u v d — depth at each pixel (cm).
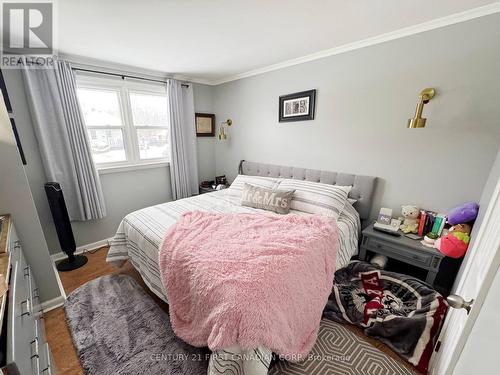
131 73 280
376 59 200
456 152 174
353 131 227
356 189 229
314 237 151
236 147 354
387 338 144
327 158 253
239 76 317
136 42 200
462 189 175
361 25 175
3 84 196
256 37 195
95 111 266
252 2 142
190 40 199
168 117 314
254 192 230
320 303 138
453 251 158
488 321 50
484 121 160
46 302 171
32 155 220
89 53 225
